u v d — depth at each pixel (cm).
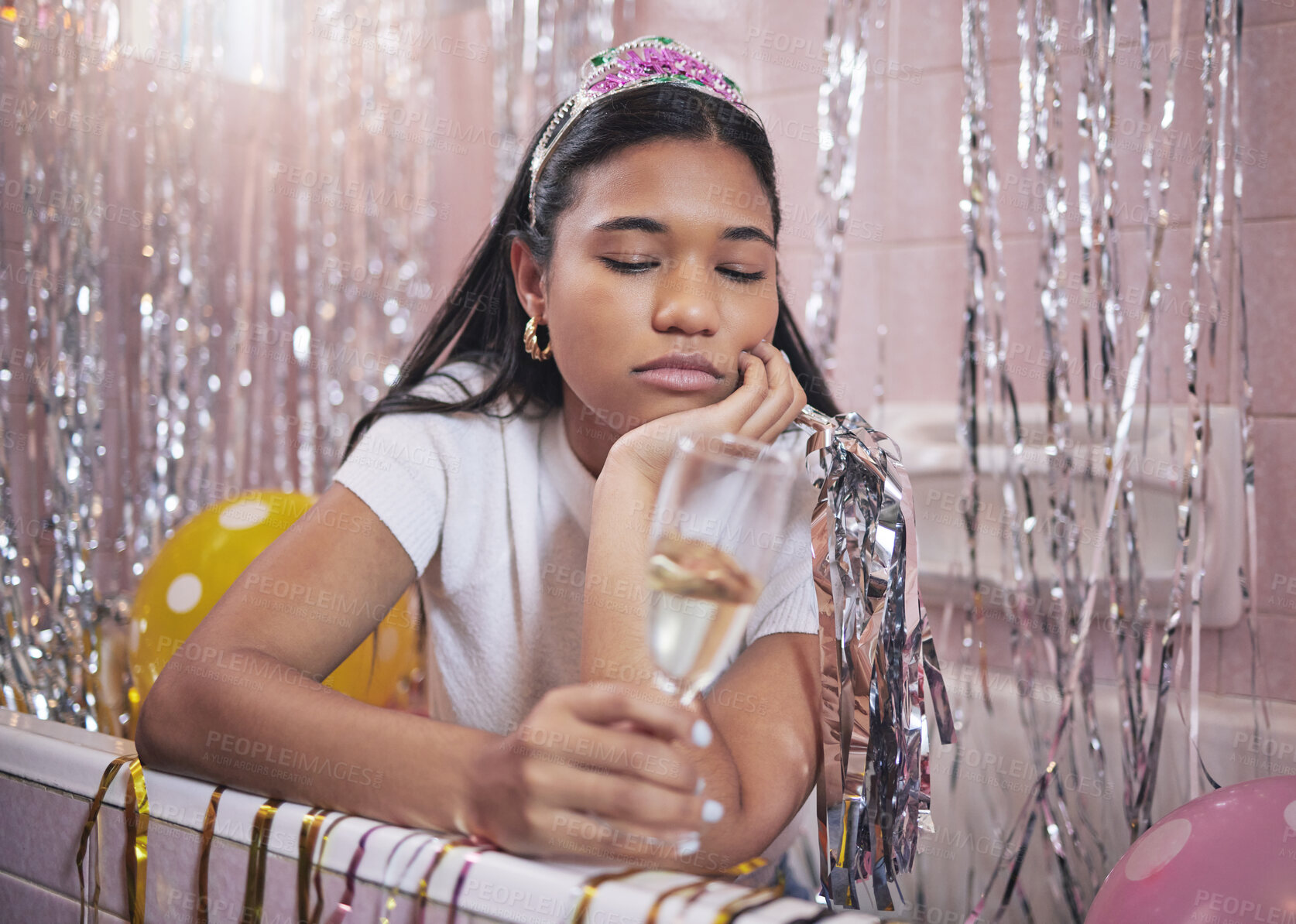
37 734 77
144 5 194
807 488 88
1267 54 160
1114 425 167
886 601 74
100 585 187
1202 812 76
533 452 92
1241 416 157
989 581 177
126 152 190
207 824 64
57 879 73
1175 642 139
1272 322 161
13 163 175
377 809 60
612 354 77
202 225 200
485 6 233
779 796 67
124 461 191
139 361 193
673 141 75
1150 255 168
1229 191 163
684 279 76
